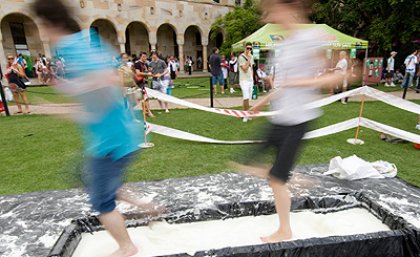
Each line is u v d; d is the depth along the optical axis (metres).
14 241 2.47
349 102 10.07
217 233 2.66
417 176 3.95
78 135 6.29
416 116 7.72
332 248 2.18
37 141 5.91
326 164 4.10
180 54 26.75
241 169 2.44
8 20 20.61
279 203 2.35
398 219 2.58
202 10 26.86
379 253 2.26
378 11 16.94
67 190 3.41
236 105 9.85
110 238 2.59
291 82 2.11
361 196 3.11
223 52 21.94
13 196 3.27
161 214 2.83
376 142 5.52
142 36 27.22
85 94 1.88
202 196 3.18
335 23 18.72
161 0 24.64
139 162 4.58
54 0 1.82
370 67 14.78
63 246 2.26
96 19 22.02
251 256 2.08
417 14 15.15
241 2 28.62
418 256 2.28
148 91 5.39
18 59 18.20
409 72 12.30
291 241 2.18
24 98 9.00
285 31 2.16
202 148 5.30
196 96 12.18
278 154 2.25
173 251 2.38
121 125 2.06
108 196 2.10
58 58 1.86
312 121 2.24
